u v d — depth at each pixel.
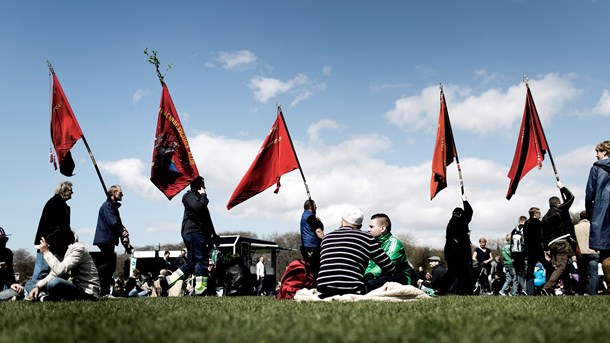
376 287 9.24
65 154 14.20
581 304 7.11
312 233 11.62
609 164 10.01
